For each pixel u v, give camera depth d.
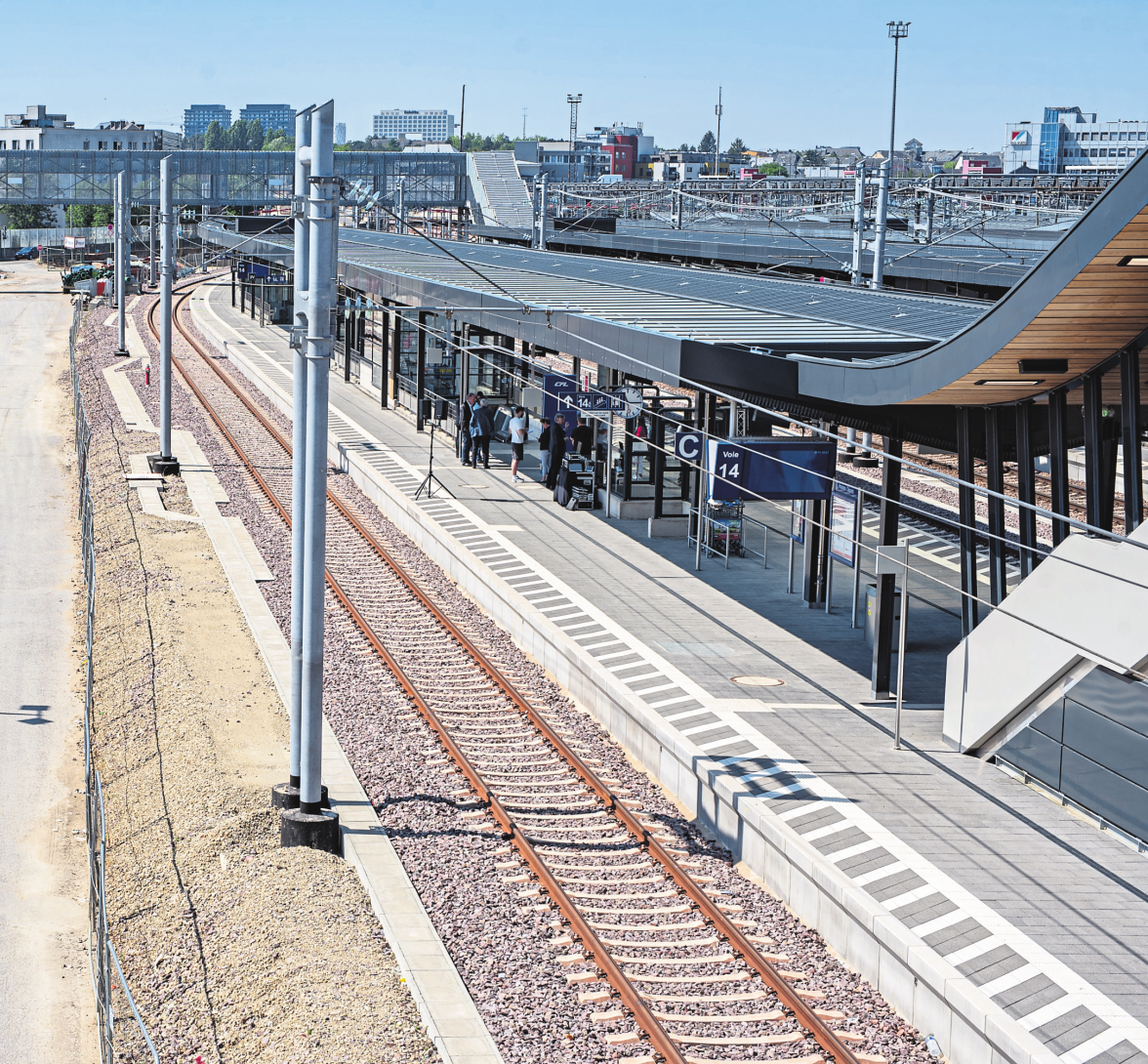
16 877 14.94
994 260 46.09
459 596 26.05
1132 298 14.55
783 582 26.20
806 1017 11.62
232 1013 11.59
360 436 40.78
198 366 60.44
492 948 12.73
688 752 16.83
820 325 23.81
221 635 22.77
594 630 22.16
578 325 25.36
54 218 153.38
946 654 21.94
